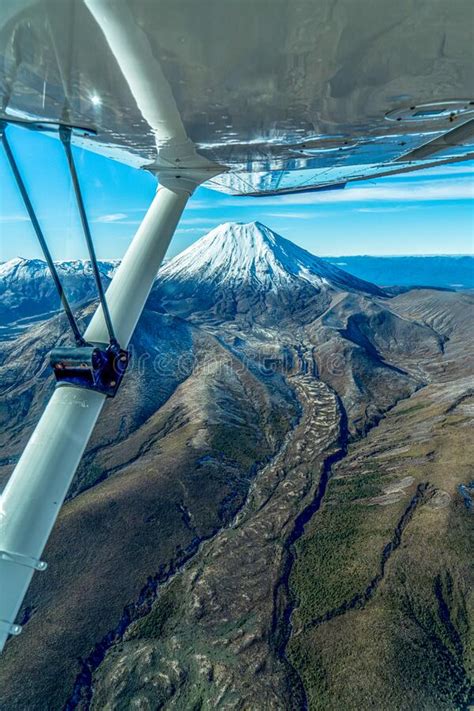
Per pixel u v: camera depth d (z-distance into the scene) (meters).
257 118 4.32
